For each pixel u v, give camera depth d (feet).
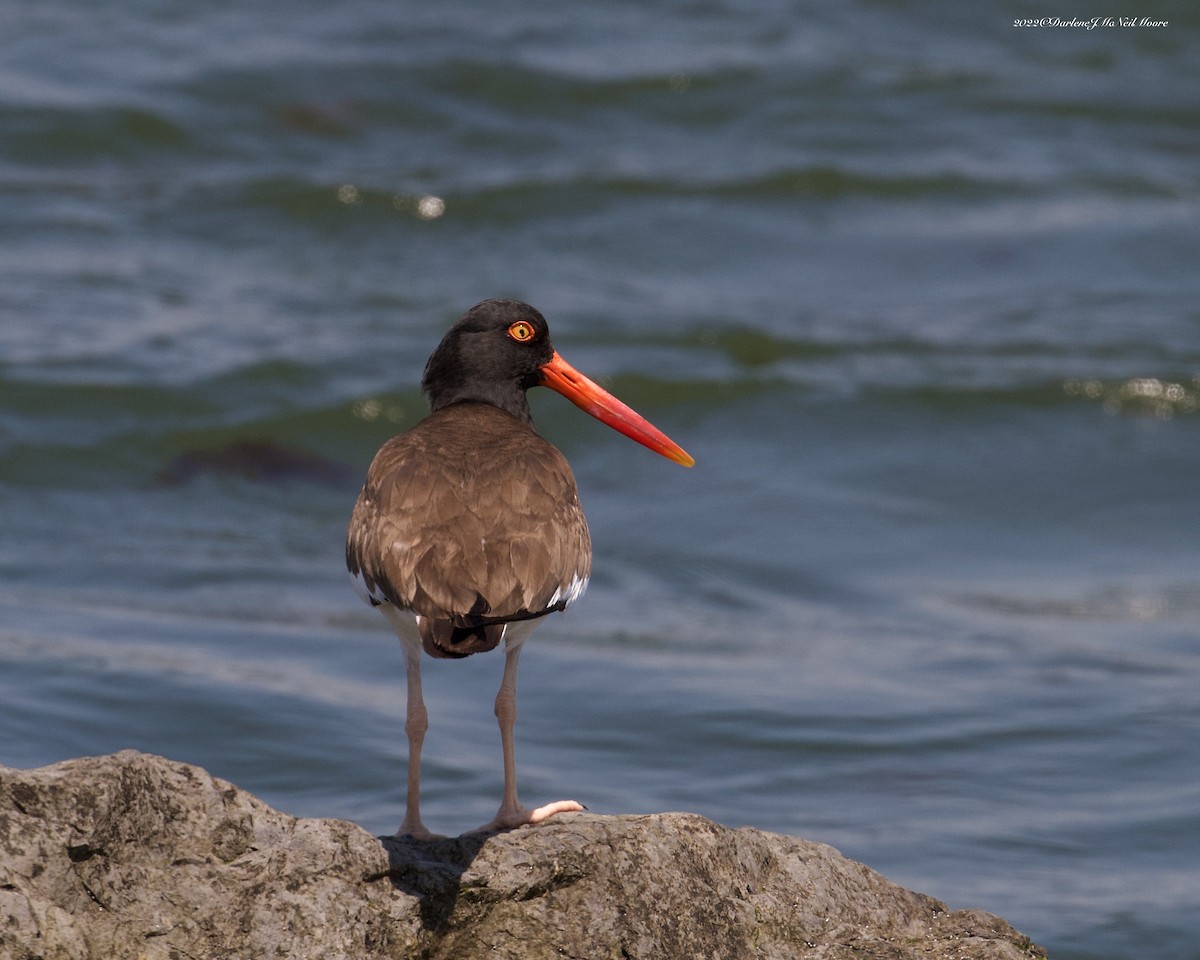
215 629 45.01
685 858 21.66
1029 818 35.40
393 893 20.11
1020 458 62.39
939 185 88.84
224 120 89.97
